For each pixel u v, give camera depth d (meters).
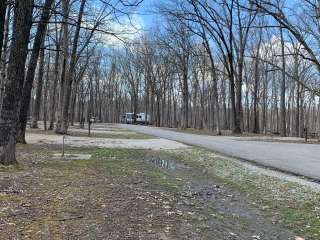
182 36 52.03
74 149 19.20
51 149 18.47
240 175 13.07
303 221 7.98
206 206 8.91
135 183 10.80
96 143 23.84
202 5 39.31
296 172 14.15
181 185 11.31
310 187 11.23
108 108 95.50
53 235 5.90
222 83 69.62
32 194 8.17
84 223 6.61
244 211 8.68
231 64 41.81
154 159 17.39
